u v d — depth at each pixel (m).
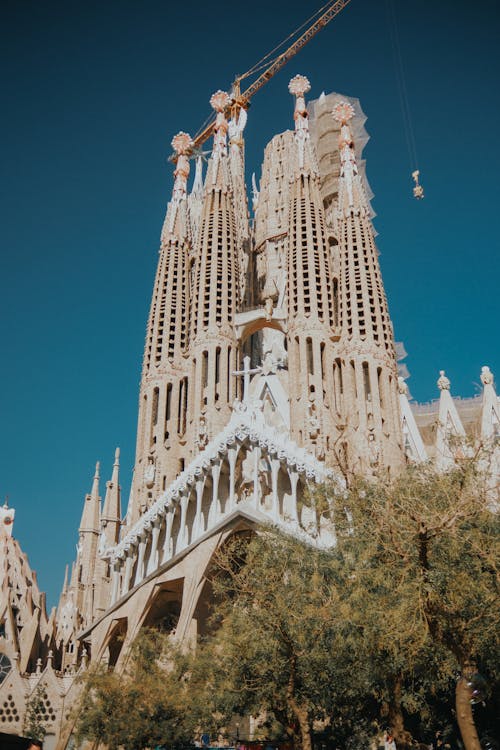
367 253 79.44
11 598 77.06
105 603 80.44
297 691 32.62
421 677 34.31
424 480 34.41
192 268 88.50
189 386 76.62
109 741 38.53
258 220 112.50
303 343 73.69
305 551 35.97
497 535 30.98
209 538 54.12
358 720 37.88
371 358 72.19
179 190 93.62
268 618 33.12
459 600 28.42
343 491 38.12
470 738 25.36
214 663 37.47
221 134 93.88
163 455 73.50
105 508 87.81
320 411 69.69
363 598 30.88
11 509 84.44
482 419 76.62
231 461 57.25
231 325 79.56
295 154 87.69
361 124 103.88
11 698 66.44
